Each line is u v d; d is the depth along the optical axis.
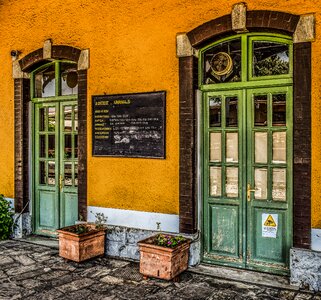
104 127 6.38
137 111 6.07
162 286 4.98
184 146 5.68
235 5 5.25
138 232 6.04
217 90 5.66
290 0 4.96
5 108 7.69
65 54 6.81
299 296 4.62
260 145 5.41
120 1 6.25
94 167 6.52
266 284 4.97
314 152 4.83
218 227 5.70
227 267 5.59
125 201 6.23
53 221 7.40
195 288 4.90
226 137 5.65
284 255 5.24
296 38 4.91
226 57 5.63
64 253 5.95
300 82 4.90
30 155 7.56
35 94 7.60
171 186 5.82
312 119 4.84
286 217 5.22
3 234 7.32
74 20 6.73
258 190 5.42
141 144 6.04
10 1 7.51
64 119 7.26
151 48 5.98
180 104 5.71
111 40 6.34
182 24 5.72
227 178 5.64
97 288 4.93
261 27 5.13
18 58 7.47
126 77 6.21
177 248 5.09
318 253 4.75
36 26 7.20
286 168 5.21
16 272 5.52
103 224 6.37
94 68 6.51
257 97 5.42
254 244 5.45
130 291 4.83
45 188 7.47
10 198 7.65
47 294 4.75
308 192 4.86
